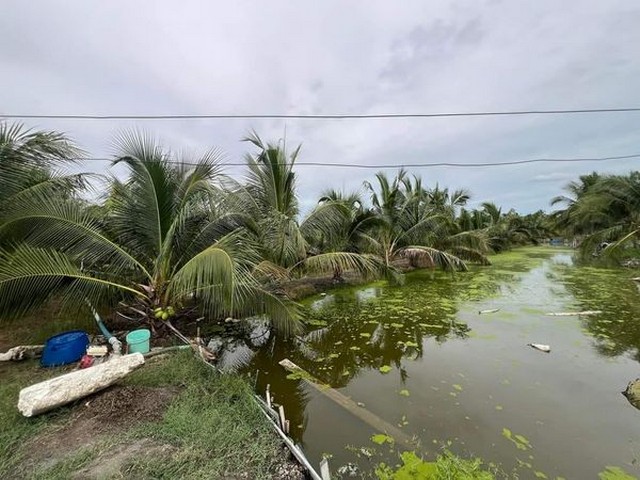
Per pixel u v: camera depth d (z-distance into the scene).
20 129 4.44
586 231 16.55
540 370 4.19
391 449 2.71
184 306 5.79
